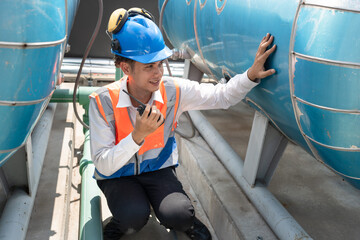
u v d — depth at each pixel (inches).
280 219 59.3
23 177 63.1
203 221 72.9
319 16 38.0
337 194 78.0
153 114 42.9
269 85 49.4
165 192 56.4
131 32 45.2
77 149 93.2
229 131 106.7
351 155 43.2
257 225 61.8
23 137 43.7
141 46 45.4
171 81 54.5
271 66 47.3
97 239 56.5
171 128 56.9
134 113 51.8
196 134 95.0
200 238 61.3
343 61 37.4
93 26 136.8
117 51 46.6
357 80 37.7
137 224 54.2
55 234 59.1
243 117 117.6
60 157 81.2
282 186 80.0
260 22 46.8
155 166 57.6
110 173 50.6
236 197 68.7
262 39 47.0
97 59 140.9
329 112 40.7
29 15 34.8
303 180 82.7
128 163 55.1
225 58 60.2
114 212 54.6
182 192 57.9
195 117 99.0
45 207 64.9
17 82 36.9
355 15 36.0
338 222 69.4
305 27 39.5
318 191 78.7
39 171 72.1
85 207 63.0
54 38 38.9
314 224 68.4
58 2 39.6
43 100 42.6
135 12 47.6
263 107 57.0
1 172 61.4
